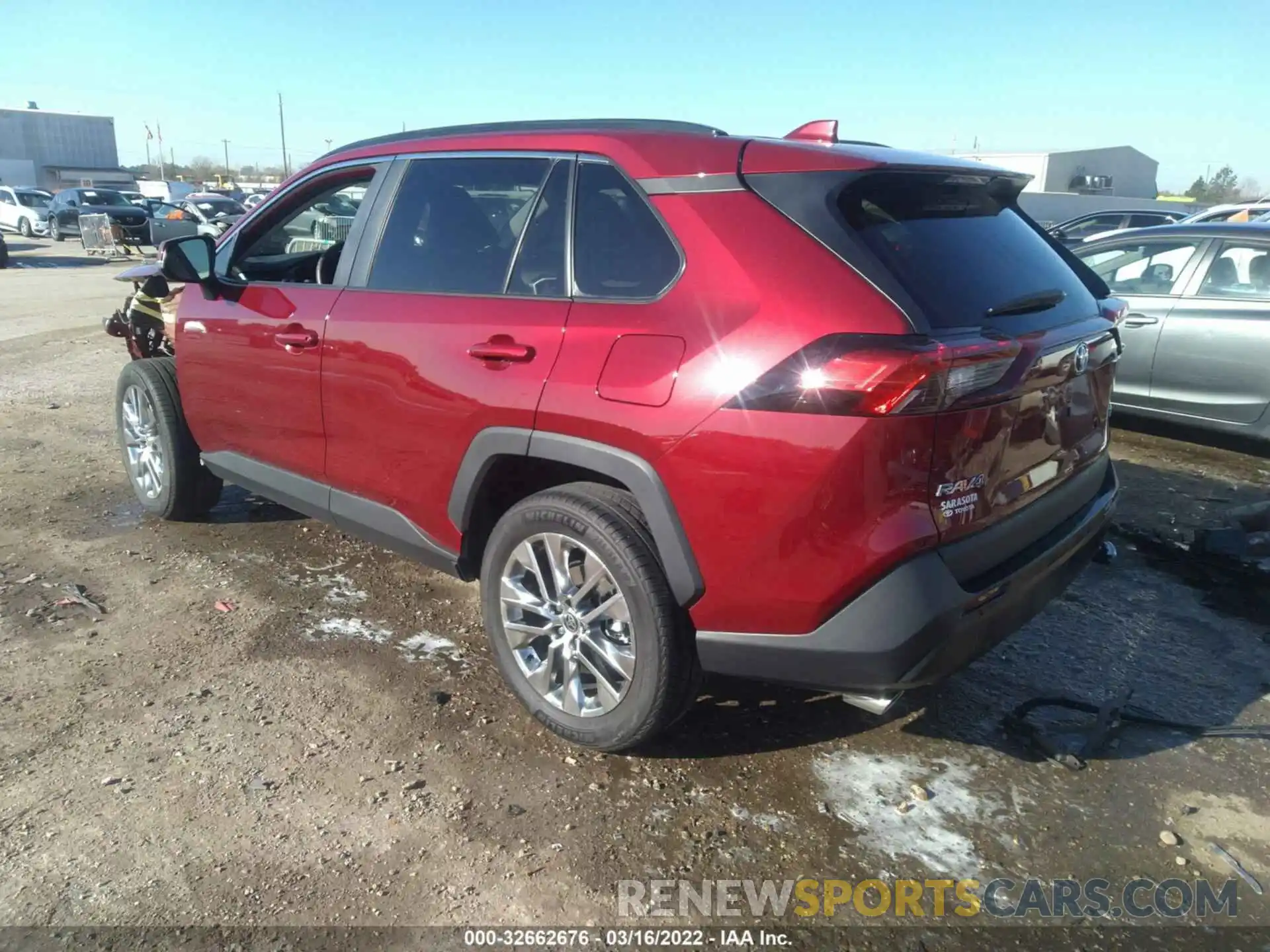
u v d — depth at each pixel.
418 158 3.52
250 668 3.50
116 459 6.11
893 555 2.38
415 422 3.27
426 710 3.25
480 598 4.09
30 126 61.94
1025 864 2.60
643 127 3.01
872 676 2.48
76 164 64.75
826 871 2.56
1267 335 6.03
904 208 2.71
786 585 2.49
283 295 3.86
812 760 3.04
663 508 2.63
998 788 2.92
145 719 3.15
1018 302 2.67
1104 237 7.11
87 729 3.09
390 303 3.39
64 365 9.41
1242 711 3.39
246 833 2.62
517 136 3.21
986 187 3.01
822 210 2.52
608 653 2.87
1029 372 2.59
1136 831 2.74
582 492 2.90
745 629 2.61
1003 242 2.95
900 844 2.67
